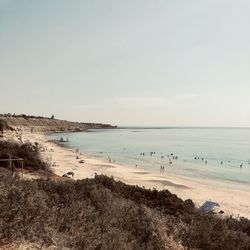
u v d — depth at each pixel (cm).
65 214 755
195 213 1384
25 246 559
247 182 5603
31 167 3038
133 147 12612
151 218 934
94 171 5700
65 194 964
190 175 6247
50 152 8831
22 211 632
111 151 10819
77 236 680
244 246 945
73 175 4659
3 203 630
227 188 4916
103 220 808
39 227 627
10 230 571
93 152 10244
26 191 747
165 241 850
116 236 728
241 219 1374
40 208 694
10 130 14162
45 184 1034
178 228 966
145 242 814
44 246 584
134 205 1071
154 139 18650
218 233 980
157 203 1443
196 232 944
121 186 1545
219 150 11906
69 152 9506
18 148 3353
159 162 8225
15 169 2538
